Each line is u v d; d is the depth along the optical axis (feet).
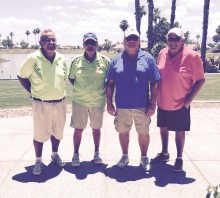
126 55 15.84
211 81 62.03
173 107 15.94
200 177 15.76
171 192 14.23
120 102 16.15
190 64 15.49
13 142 21.75
